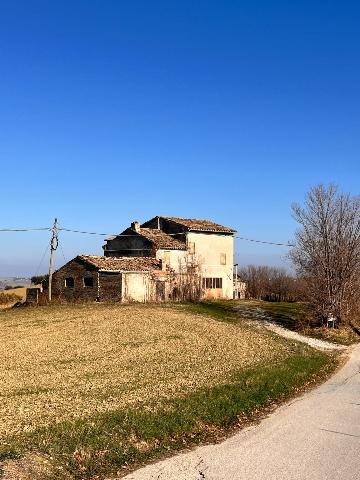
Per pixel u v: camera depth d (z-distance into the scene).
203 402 13.37
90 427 10.60
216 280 58.38
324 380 18.52
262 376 17.39
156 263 52.06
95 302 46.78
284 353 24.11
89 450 9.33
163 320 35.09
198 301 52.28
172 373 18.03
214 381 16.53
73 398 13.76
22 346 24.80
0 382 16.20
